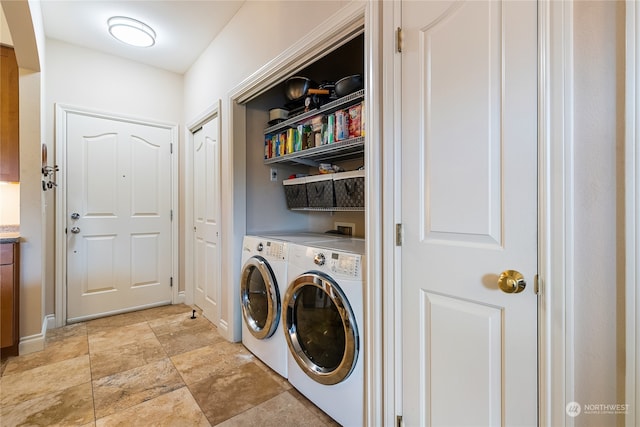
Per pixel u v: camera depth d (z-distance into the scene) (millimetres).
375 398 1263
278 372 1876
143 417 1498
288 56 1727
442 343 1074
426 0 1108
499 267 928
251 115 2438
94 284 2852
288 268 1756
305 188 2229
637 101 702
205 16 2307
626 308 723
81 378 1837
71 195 2727
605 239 752
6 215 2533
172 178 3297
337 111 1770
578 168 787
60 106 2656
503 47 917
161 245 3238
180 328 2633
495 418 946
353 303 1347
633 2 708
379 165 1249
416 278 1146
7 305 2064
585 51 774
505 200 916
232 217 2312
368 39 1262
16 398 1636
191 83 3113
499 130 927
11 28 1773
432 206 1097
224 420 1484
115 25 2371
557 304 817
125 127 3006
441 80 1066
